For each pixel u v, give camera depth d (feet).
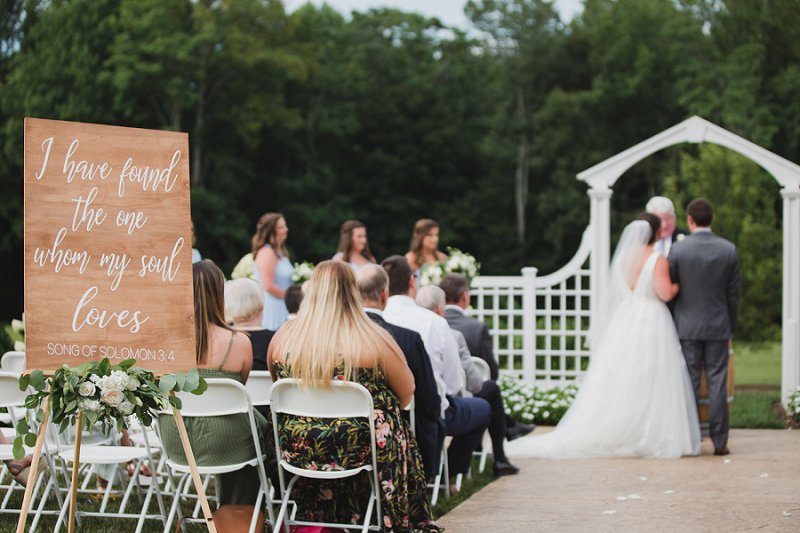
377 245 136.87
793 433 30.63
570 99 136.56
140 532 17.06
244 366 16.65
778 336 69.46
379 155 136.36
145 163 14.93
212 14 116.47
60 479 23.15
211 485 22.16
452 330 22.36
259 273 30.27
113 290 14.70
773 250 70.49
